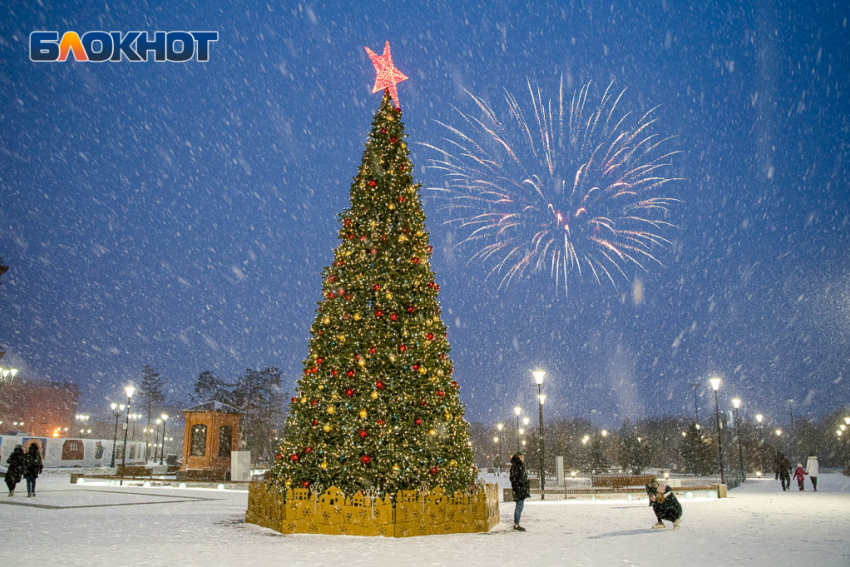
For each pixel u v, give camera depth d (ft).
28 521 49.90
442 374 47.62
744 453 215.31
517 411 160.25
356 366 45.65
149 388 250.37
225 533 43.21
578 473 216.74
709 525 50.06
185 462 118.32
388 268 47.85
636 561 32.30
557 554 34.68
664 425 332.39
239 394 230.07
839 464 274.77
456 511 44.86
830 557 33.53
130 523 49.08
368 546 37.42
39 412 293.23
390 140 51.34
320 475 44.29
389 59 53.36
